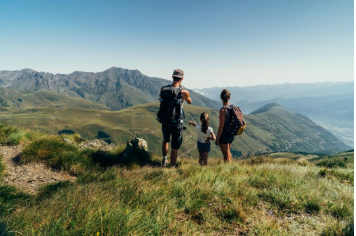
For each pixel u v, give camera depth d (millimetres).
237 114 7453
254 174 6199
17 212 3174
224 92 7656
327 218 3744
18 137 8008
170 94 6621
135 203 3578
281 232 3143
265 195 4582
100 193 3727
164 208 3451
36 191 4777
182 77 6824
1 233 2471
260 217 3658
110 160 7895
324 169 7641
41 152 6680
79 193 3740
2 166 5625
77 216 2854
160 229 2896
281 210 4020
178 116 6824
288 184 5219
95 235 2566
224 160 8117
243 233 3174
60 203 3318
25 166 6188
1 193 3918
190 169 6203
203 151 8352
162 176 5328
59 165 6539
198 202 3816
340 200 4578
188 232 2904
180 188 4430
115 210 3043
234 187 4824
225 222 3451
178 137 7281
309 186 5289
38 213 2953
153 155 9711
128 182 4559
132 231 2682
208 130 8164
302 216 3828
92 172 5871
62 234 2471
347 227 3307
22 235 2459
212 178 5266
